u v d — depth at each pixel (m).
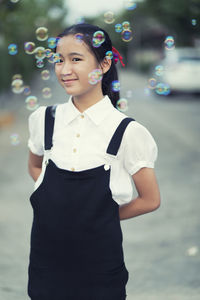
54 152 1.42
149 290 2.62
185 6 8.67
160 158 5.95
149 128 8.22
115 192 1.36
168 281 2.73
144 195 1.46
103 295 1.37
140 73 35.75
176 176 5.09
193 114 10.09
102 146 1.38
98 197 1.34
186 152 6.30
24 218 3.84
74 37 1.34
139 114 10.04
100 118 1.39
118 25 1.77
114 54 1.51
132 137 1.38
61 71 1.37
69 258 1.37
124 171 1.43
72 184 1.36
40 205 1.40
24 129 8.65
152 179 1.44
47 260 1.40
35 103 2.10
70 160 1.38
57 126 1.45
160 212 3.96
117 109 1.56
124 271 1.43
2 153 6.48
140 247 3.25
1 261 3.01
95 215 1.34
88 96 1.41
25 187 4.77
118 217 1.40
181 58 13.20
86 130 1.40
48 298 1.41
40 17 12.34
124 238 3.42
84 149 1.38
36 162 1.63
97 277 1.37
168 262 2.99
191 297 2.50
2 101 12.62
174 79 13.02
